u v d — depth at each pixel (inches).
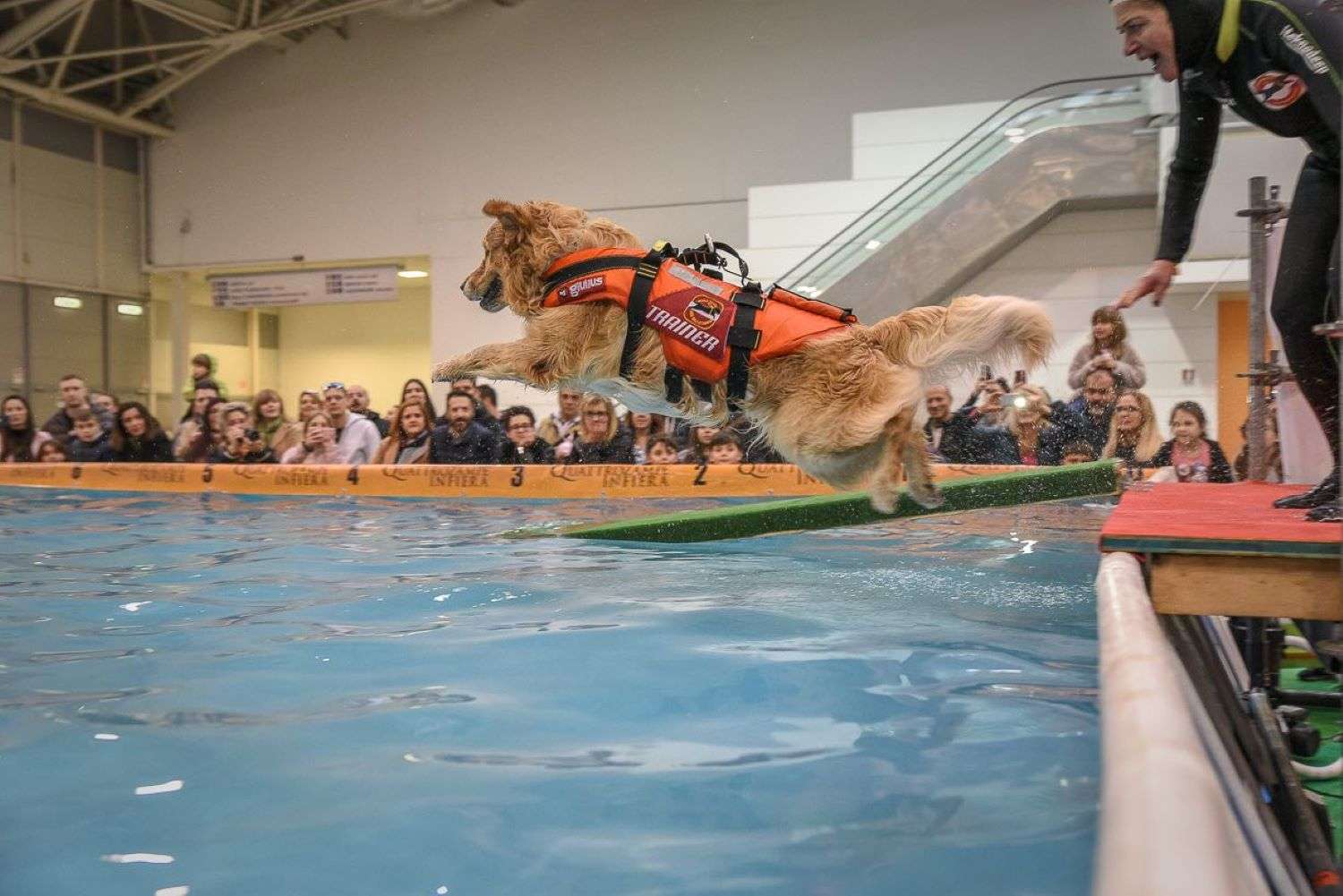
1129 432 257.6
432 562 158.7
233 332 812.6
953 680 89.7
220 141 672.4
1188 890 25.6
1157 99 375.6
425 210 622.5
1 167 630.5
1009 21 514.0
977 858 53.1
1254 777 70.7
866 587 135.9
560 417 351.3
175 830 59.1
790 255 462.3
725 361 132.5
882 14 534.9
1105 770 37.3
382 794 64.1
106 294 687.1
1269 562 74.6
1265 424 142.8
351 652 102.2
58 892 51.8
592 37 585.0
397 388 813.2
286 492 266.8
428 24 615.2
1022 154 390.6
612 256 140.3
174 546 178.4
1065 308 402.3
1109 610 61.7
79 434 344.8
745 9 557.9
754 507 168.1
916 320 130.3
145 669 96.3
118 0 636.1
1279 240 143.1
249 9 604.7
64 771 69.1
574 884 51.2
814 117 550.0
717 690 87.4
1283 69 90.0
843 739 74.0
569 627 112.3
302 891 51.3
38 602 129.6
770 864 53.2
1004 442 271.1
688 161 572.1
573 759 70.4
